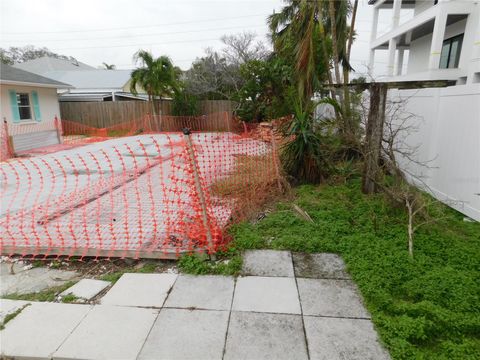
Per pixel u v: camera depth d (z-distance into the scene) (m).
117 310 2.53
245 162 6.68
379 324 2.30
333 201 4.73
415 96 5.52
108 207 4.89
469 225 3.87
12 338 2.25
